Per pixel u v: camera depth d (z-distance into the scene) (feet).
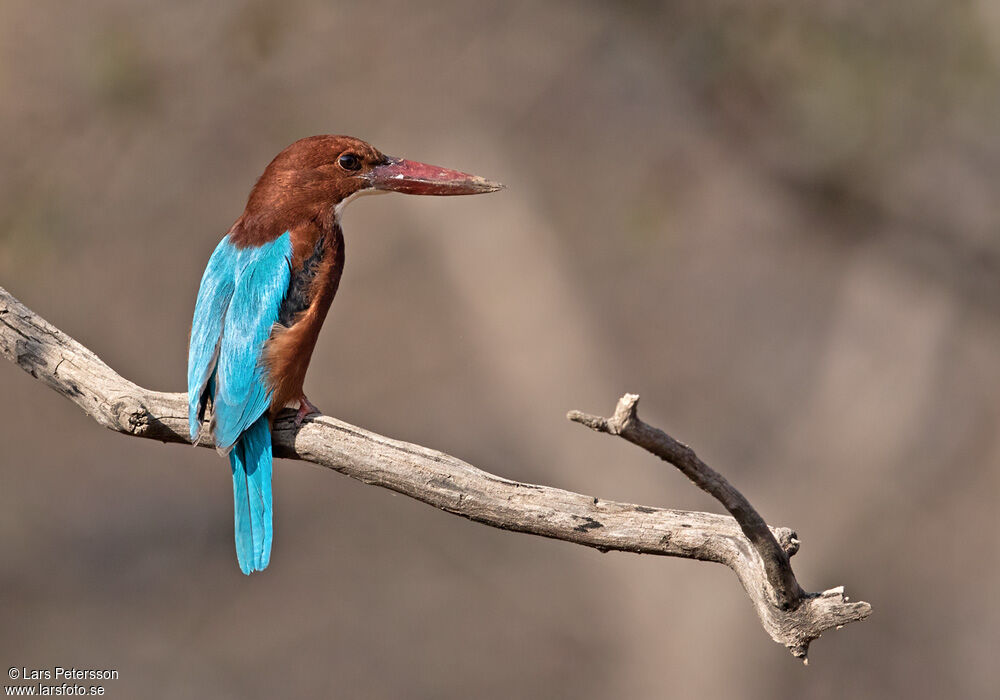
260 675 48.57
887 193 43.32
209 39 43.45
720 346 54.54
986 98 40.50
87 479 53.16
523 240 48.85
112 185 45.32
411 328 52.90
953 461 47.11
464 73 47.32
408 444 20.21
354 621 50.29
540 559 50.96
